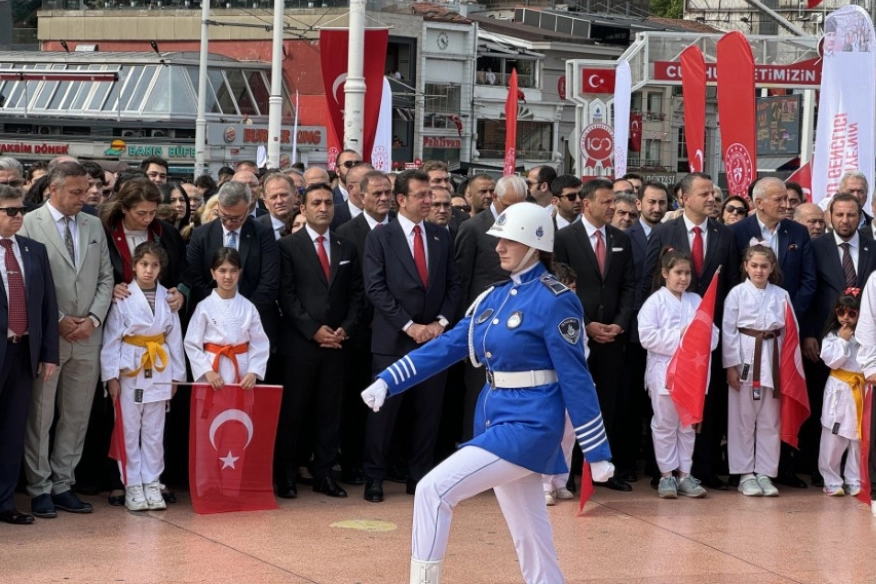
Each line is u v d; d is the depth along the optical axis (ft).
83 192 29.32
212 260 30.71
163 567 25.22
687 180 34.91
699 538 29.12
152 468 30.01
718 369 34.71
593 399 21.80
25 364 28.07
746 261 34.53
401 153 180.45
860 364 31.91
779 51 87.76
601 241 33.99
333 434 32.50
